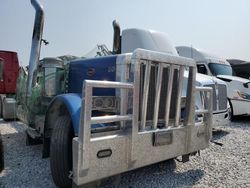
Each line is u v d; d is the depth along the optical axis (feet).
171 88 10.87
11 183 11.32
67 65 14.82
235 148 17.80
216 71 30.04
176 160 14.57
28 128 16.62
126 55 10.66
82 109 8.43
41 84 15.84
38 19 15.48
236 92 29.66
